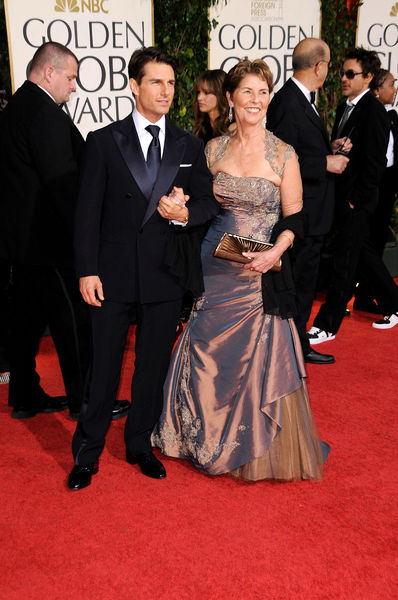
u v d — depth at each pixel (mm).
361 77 4445
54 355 4477
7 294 4348
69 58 3131
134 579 2225
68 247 3182
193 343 2875
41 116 2990
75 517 2578
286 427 2789
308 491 2770
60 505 2660
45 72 3104
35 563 2303
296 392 2828
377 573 2256
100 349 2688
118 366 2760
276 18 5270
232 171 2740
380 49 5914
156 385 2832
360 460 3021
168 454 3002
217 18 5035
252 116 2645
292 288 2793
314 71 3904
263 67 2627
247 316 2787
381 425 3375
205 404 2842
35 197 3115
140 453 2920
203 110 4336
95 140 2492
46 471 2932
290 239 2713
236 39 5156
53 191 3020
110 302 2627
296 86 3934
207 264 2828
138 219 2572
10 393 3447
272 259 2662
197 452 2863
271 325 2795
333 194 4184
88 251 2508
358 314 5414
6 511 2615
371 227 5402
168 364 2838
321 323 4719
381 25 5863
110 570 2270
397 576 2242
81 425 2781
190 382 2887
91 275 2518
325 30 5598
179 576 2240
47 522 2545
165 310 2703
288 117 3893
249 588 2184
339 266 4617
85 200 2498
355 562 2312
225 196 2752
